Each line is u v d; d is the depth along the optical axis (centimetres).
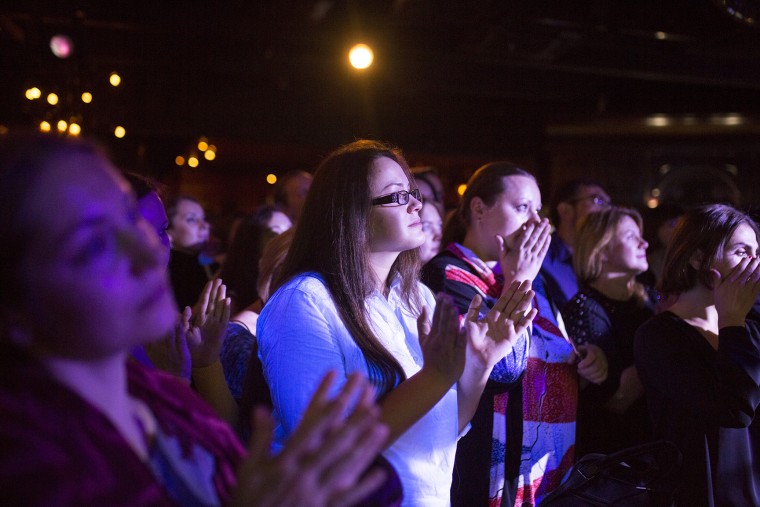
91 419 72
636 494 201
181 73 915
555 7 686
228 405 177
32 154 71
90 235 70
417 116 1067
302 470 75
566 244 386
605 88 1058
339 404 79
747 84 841
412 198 174
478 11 701
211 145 1230
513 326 164
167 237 163
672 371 215
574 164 1106
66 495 66
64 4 641
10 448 66
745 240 226
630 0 691
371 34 764
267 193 1394
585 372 238
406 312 179
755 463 220
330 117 991
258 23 716
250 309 236
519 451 213
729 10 431
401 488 117
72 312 69
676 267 232
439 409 159
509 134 1113
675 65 823
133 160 898
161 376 97
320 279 160
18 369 71
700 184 1078
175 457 85
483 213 245
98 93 820
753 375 205
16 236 68
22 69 705
